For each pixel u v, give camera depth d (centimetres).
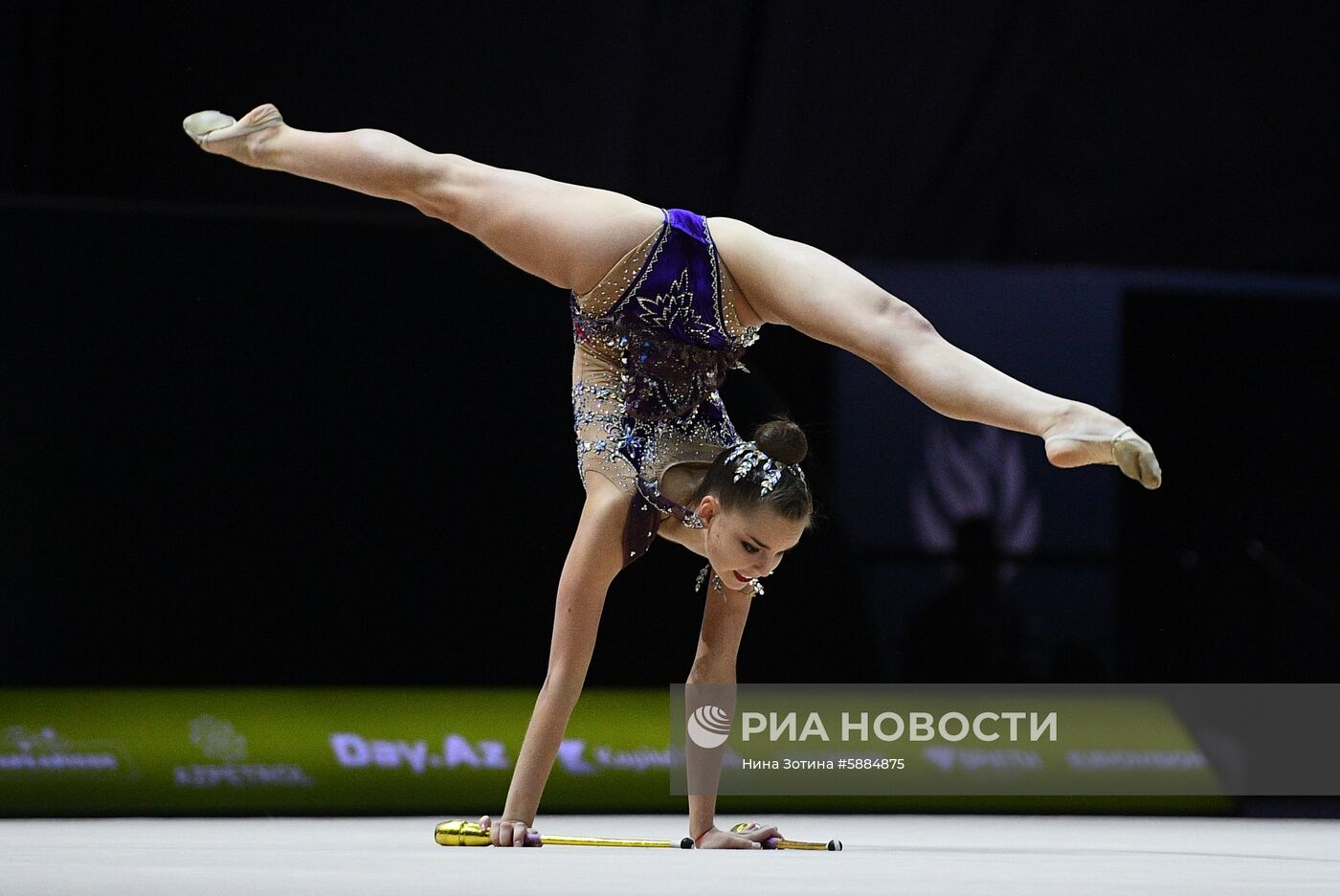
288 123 2573
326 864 1050
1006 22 2598
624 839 1491
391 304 2820
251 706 2447
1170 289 3048
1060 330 3027
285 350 2772
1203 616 3123
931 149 2738
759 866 1027
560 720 1293
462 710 2520
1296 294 3075
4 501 2642
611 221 1322
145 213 2691
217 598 2730
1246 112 2775
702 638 1362
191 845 1384
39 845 1395
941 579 3061
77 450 2680
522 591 2850
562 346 2888
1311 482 3138
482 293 2859
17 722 2342
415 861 1090
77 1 2434
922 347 1214
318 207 2752
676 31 2552
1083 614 3092
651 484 1278
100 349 2689
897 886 847
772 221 2780
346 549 2791
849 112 2669
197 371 2731
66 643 2661
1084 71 2672
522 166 2656
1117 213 2892
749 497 1212
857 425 3058
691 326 1316
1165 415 3091
